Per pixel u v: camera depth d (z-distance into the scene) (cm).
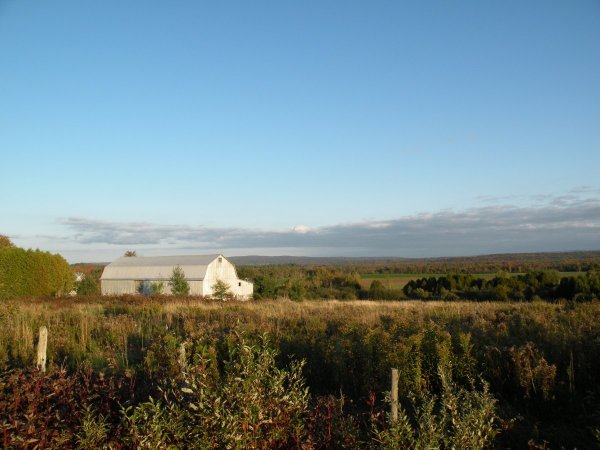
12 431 476
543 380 780
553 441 649
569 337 1023
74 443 505
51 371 613
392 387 547
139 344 1327
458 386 857
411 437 476
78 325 1524
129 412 559
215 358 912
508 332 1225
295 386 536
